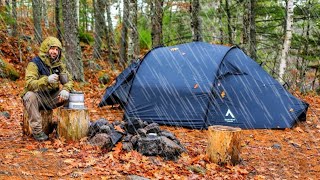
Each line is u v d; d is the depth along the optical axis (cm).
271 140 723
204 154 588
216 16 2145
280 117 819
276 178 527
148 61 898
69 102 618
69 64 1367
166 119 808
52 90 616
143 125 634
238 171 536
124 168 494
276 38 1961
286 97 858
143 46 2311
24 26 2223
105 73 1565
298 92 1455
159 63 883
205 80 812
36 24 1856
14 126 720
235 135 555
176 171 506
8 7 1806
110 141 572
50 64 617
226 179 502
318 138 754
